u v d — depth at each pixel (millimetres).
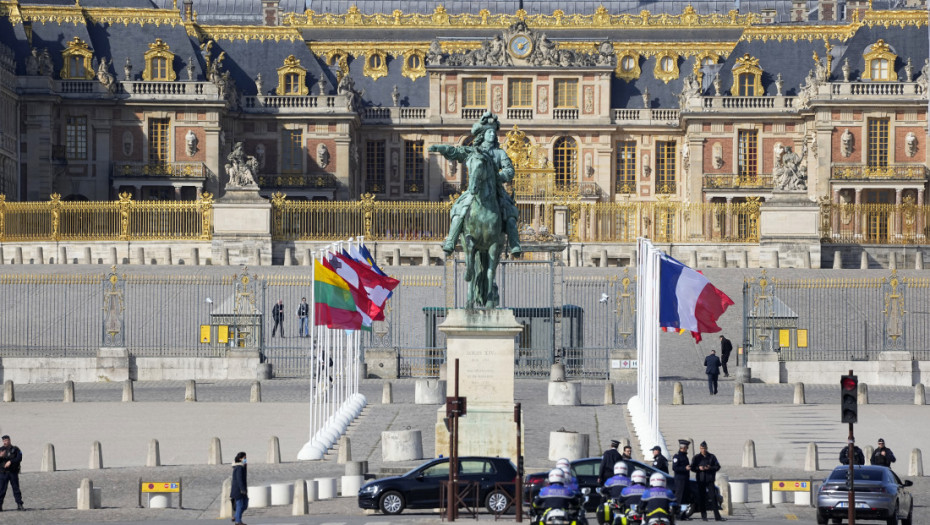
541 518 103562
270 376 199625
